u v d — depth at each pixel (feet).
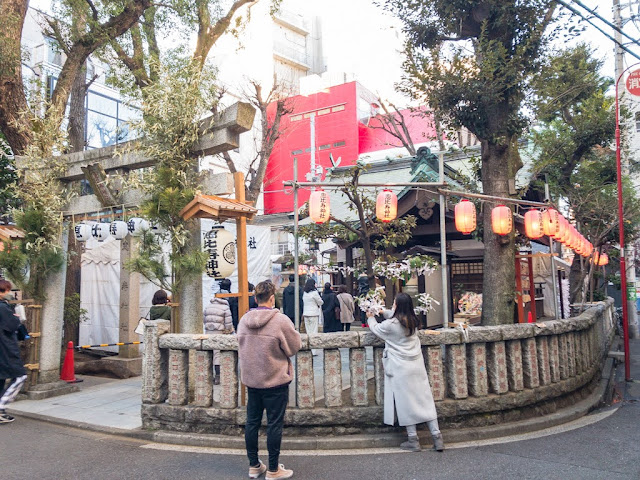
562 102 32.04
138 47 38.45
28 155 25.34
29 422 20.75
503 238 25.23
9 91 27.40
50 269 25.77
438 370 17.85
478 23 25.81
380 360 17.71
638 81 30.45
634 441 17.22
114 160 24.57
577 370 22.76
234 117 20.42
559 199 53.78
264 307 14.61
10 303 24.68
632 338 51.16
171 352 18.72
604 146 48.26
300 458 15.67
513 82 23.50
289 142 100.07
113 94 57.41
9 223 37.22
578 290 49.16
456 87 23.73
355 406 17.53
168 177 20.89
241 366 14.16
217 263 20.07
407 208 32.73
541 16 24.25
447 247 36.83
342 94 98.07
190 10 35.76
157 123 21.03
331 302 34.17
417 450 16.17
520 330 19.11
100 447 17.19
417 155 33.99
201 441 17.28
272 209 99.55
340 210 44.57
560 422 19.43
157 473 14.56
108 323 35.58
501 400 18.39
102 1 32.63
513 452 16.03
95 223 24.77
